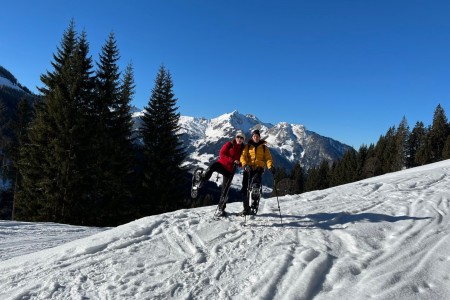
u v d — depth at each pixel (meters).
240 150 6.77
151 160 30.75
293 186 80.38
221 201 6.79
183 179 31.30
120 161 28.27
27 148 27.23
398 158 66.50
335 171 83.62
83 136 26.86
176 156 31.27
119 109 30.42
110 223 27.86
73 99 27.16
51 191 25.72
